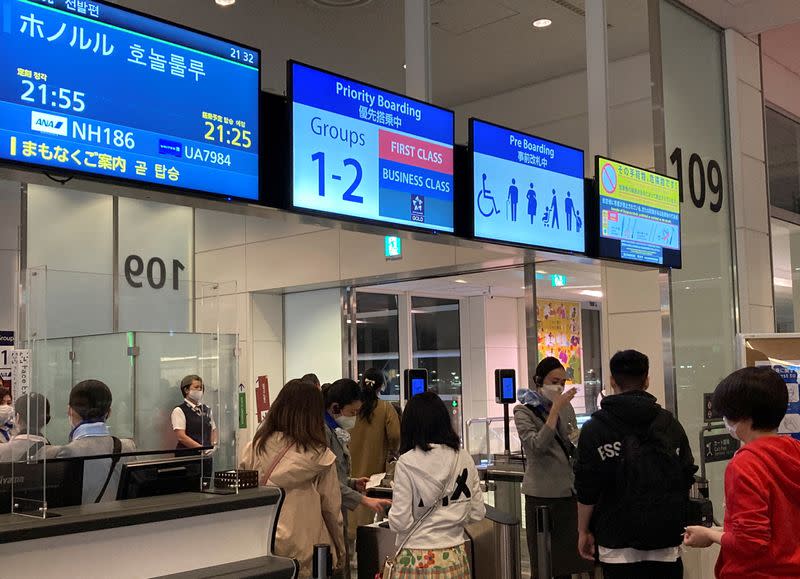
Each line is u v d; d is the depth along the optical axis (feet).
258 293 32.35
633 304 22.11
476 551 12.91
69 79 8.96
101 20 9.30
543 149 14.94
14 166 8.43
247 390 31.50
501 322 31.76
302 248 30.66
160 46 9.82
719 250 20.92
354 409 13.67
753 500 7.58
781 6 20.59
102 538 8.25
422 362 32.01
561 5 21.04
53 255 21.39
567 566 15.69
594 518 10.94
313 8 21.18
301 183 11.25
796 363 15.60
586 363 26.99
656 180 17.28
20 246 20.88
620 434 10.62
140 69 9.59
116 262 22.56
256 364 31.83
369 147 12.23
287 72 11.29
